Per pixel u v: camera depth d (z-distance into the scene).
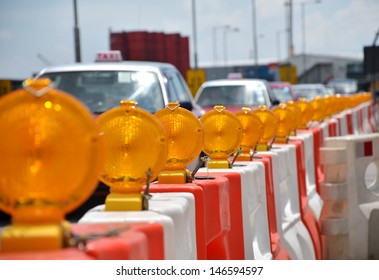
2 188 4.93
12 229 4.89
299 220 13.91
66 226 4.99
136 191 7.04
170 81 21.48
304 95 69.75
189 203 7.45
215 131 10.79
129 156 7.07
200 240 7.86
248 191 10.26
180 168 8.86
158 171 7.18
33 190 4.94
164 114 9.00
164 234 6.19
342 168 14.02
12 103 4.95
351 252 14.13
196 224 7.83
